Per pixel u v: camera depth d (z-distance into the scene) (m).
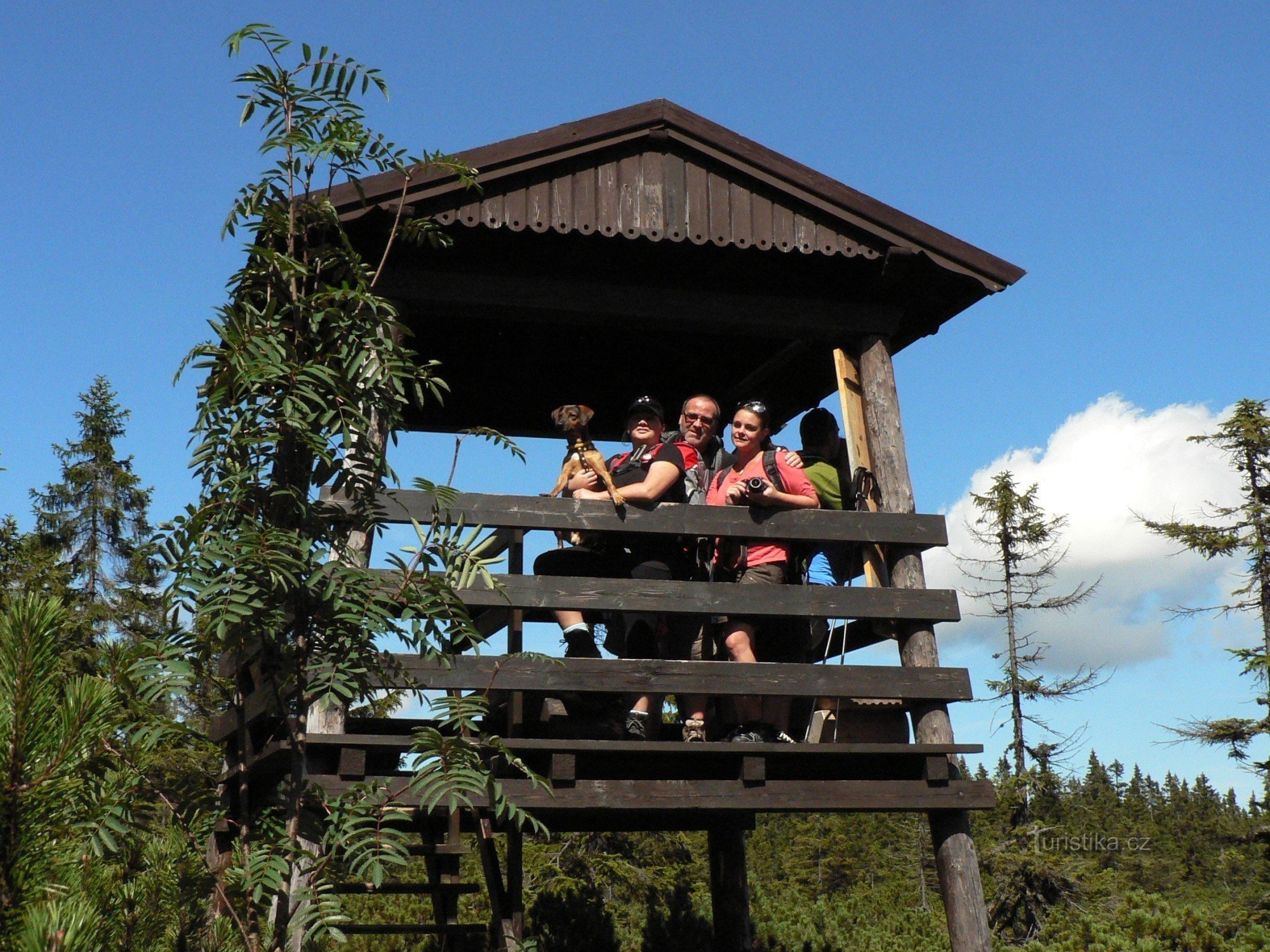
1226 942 9.30
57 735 2.78
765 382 9.58
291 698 4.45
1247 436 28.44
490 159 6.80
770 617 6.76
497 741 4.36
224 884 3.84
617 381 9.91
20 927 2.68
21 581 21.91
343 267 4.80
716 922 9.80
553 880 20.08
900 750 6.39
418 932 6.44
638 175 7.16
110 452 34.31
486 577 4.46
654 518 6.40
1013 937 28.80
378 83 4.65
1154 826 77.25
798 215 7.36
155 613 30.59
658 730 6.46
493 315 7.19
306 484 4.49
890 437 7.38
